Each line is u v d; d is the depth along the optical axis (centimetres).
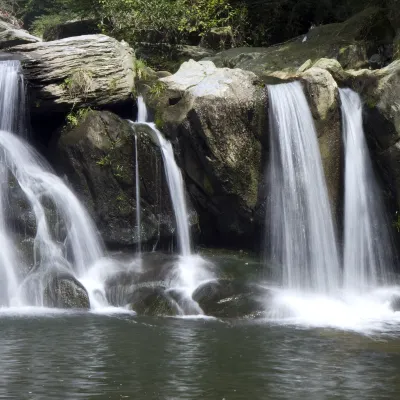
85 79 1457
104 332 1002
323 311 1202
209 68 1502
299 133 1413
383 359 879
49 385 735
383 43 1811
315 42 1864
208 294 1206
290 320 1136
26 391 713
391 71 1447
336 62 1503
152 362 838
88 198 1409
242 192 1427
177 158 1447
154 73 1644
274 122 1419
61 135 1430
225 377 780
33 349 887
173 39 2091
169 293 1216
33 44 1481
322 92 1423
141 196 1423
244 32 2200
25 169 1370
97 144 1406
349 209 1444
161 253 1416
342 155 1441
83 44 1493
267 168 1435
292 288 1319
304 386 753
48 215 1329
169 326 1060
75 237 1353
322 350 922
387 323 1129
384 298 1302
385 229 1462
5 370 786
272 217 1425
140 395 706
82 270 1317
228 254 1451
